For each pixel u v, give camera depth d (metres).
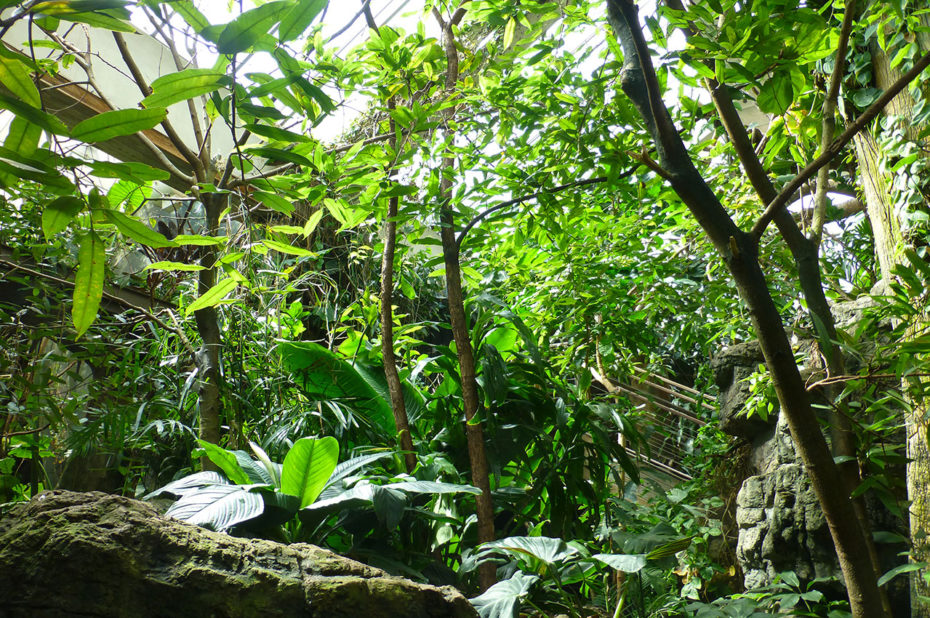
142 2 0.73
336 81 2.01
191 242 0.85
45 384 2.59
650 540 2.23
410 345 3.61
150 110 0.70
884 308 1.71
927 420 1.61
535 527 2.87
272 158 0.94
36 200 2.40
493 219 2.37
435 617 1.52
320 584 1.44
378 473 2.60
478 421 2.42
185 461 3.53
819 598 2.14
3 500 2.77
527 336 2.78
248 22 0.75
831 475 1.22
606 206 2.79
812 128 1.93
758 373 2.34
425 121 2.00
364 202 1.97
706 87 1.74
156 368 3.16
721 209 1.34
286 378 3.09
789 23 1.27
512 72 2.29
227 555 1.46
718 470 4.12
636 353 3.71
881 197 1.95
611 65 2.05
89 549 1.32
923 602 1.59
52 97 3.80
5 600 1.27
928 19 1.75
